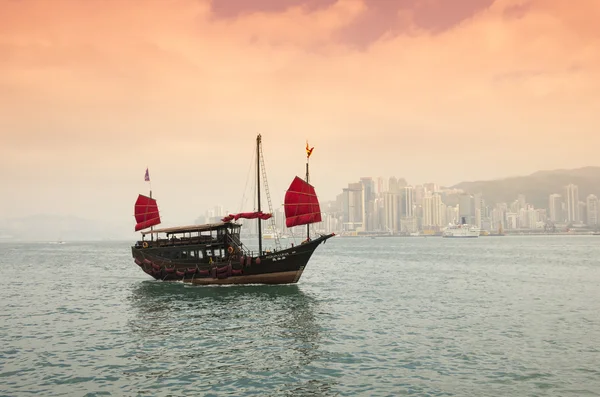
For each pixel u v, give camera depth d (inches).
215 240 2299.5
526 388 843.4
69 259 5305.1
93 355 1071.0
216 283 2268.7
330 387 856.3
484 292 2089.1
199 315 1572.3
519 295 1987.0
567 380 882.1
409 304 1766.7
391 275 2950.3
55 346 1157.7
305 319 1487.5
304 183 2225.6
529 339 1193.4
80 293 2193.7
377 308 1681.8
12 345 1170.6
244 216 2311.8
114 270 3595.0
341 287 2305.6
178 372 943.0
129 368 971.3
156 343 1182.9
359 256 5413.4
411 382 879.1
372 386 860.6
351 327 1359.5
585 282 2460.6
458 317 1498.5
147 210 2655.0
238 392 834.8
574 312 1572.3
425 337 1224.2
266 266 2222.0
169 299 1948.8
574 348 1103.0
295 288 2231.8
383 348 1116.5
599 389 835.4
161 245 2410.2
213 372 943.0
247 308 1704.0
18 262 4773.6
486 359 1018.7
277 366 979.9
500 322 1413.6
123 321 1483.8
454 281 2554.1
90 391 840.3
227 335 1269.7
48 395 821.9
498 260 4338.1
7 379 906.7
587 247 7539.4
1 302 1923.0
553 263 3882.9
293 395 819.4
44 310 1712.6
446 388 846.5
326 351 1093.8
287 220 2214.6
